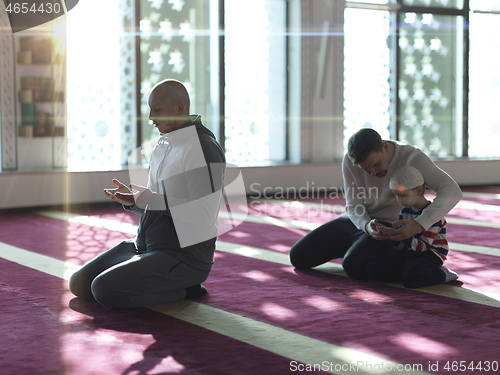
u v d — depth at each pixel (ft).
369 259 12.24
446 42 34.01
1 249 16.37
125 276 10.23
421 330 9.30
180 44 28.58
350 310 10.39
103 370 7.75
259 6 30.04
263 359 8.14
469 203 26.53
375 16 32.14
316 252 13.23
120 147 27.48
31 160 25.57
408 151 12.00
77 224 21.07
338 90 31.55
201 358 8.18
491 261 14.38
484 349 8.47
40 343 8.76
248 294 11.44
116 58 27.14
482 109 35.12
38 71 25.44
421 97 33.60
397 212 12.38
